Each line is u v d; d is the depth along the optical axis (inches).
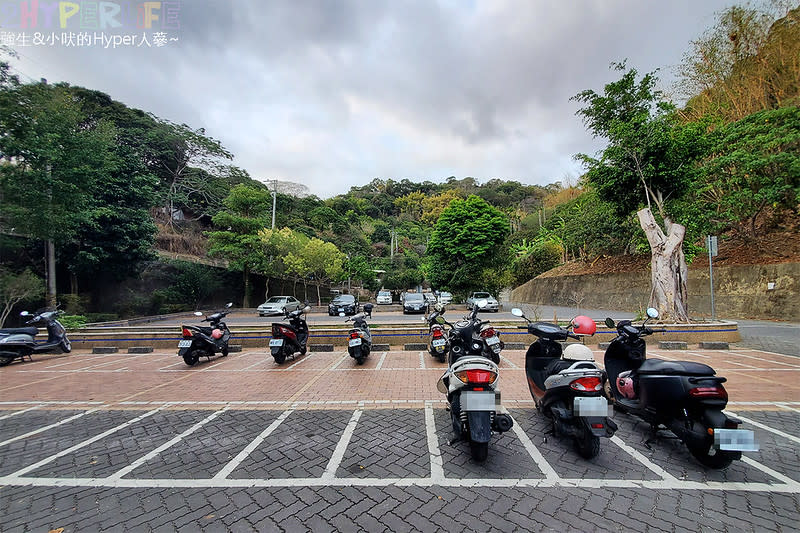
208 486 113.5
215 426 164.9
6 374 277.4
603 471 120.0
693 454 123.9
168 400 204.7
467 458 130.0
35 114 514.3
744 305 537.3
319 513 98.1
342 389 220.4
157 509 101.7
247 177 1654.8
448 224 1040.2
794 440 140.9
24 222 515.5
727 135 516.7
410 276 1688.0
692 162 415.5
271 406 191.5
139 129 1149.1
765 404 180.4
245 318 827.4
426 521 94.0
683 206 452.8
